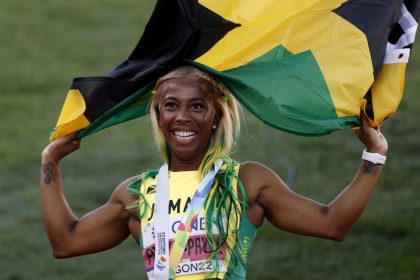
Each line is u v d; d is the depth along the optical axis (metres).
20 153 40.47
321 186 35.19
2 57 52.59
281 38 13.59
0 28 57.19
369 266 28.42
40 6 61.34
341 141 39.84
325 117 13.43
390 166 36.50
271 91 13.40
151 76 13.64
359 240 30.12
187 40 13.33
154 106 13.59
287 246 30.12
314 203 13.48
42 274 29.47
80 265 30.00
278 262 29.12
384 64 13.76
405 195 33.59
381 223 31.02
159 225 13.14
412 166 36.59
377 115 13.58
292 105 13.39
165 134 13.39
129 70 13.89
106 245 14.02
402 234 30.47
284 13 13.68
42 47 54.38
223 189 13.23
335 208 13.35
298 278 28.08
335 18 13.70
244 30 13.54
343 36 13.62
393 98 13.64
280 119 13.43
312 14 13.70
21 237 32.19
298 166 37.22
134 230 13.66
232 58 13.41
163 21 13.73
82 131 14.29
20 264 30.16
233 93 13.50
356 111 13.44
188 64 13.47
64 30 57.16
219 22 13.46
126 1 62.78
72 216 14.12
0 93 47.84
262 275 28.28
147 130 42.78
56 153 14.26
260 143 39.72
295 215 13.44
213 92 13.34
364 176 13.41
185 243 12.99
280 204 13.47
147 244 13.27
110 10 60.88
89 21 58.78
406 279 27.50
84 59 52.50
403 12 13.88
